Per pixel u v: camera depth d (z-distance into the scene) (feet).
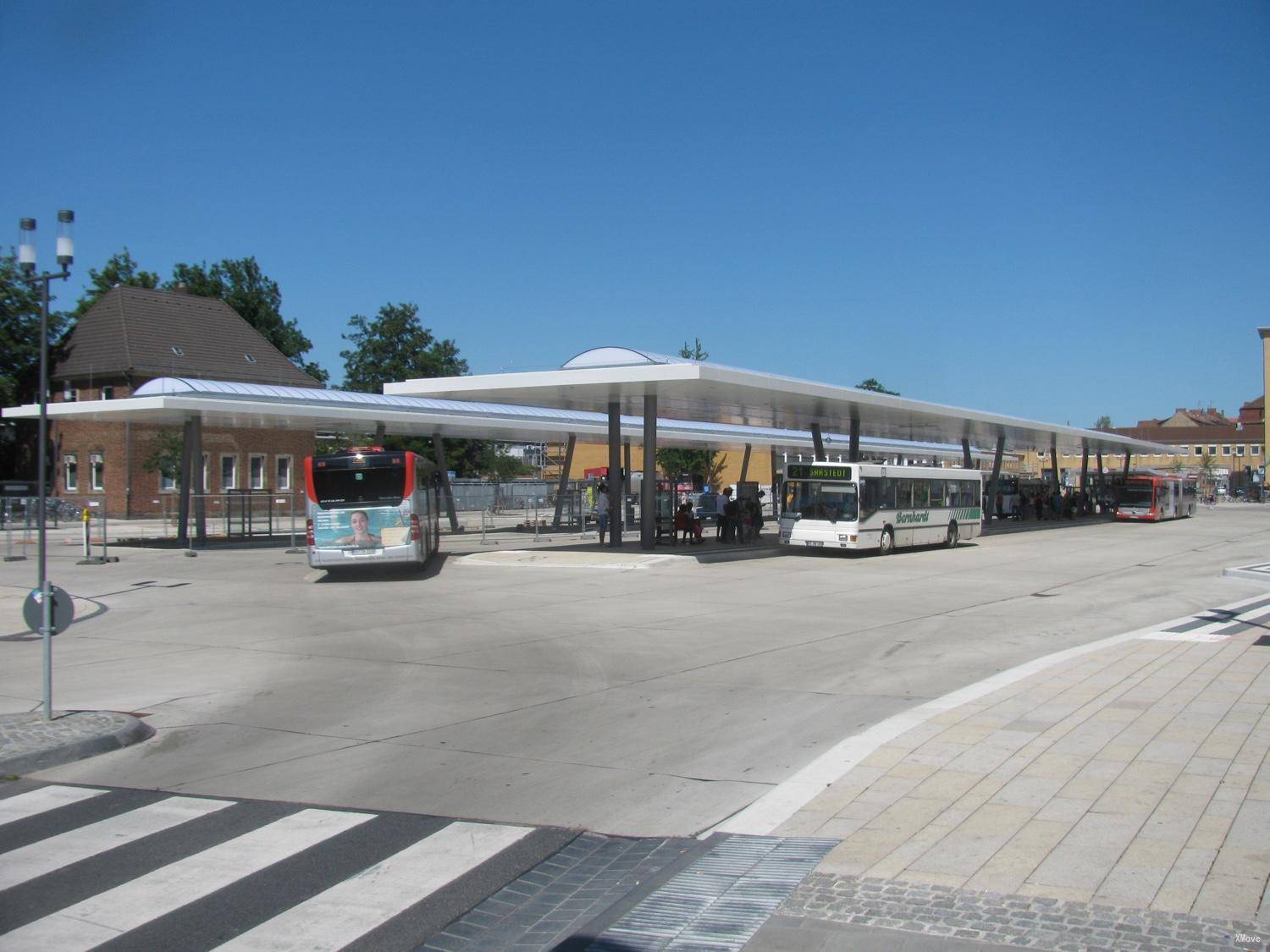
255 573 82.94
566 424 145.07
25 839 20.80
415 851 19.76
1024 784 22.40
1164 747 25.22
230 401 104.12
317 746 28.27
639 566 84.94
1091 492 234.58
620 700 34.06
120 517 163.63
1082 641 47.32
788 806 21.56
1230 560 97.76
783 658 42.32
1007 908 15.90
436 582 74.74
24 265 49.37
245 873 18.70
